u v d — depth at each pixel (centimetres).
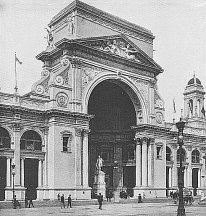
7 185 3912
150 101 5231
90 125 5569
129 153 5503
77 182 4234
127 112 5528
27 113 4131
